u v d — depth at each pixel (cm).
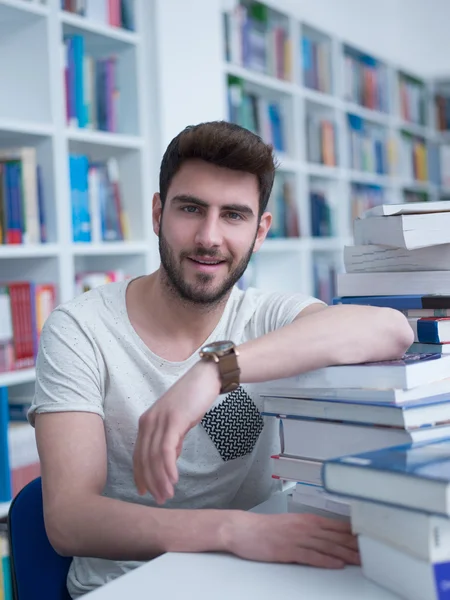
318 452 92
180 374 121
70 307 122
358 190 473
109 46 304
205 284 113
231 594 74
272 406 96
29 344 246
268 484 132
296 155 397
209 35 332
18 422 250
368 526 74
